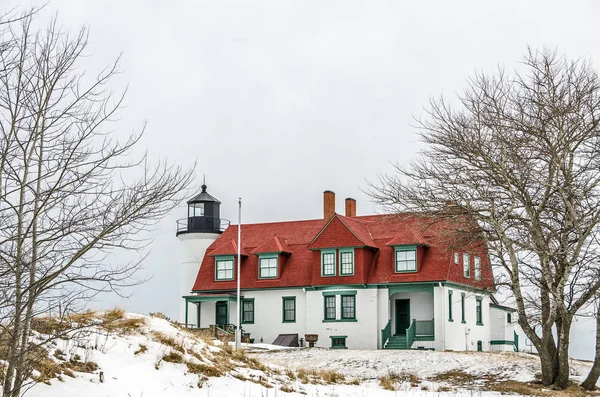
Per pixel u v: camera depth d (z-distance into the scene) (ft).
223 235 192.03
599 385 100.68
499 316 181.47
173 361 68.74
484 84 100.32
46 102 39.52
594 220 90.84
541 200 97.96
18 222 38.45
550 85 95.04
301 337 168.96
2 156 37.42
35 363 42.96
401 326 162.81
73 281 39.29
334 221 168.25
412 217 103.71
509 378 100.89
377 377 103.71
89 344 64.75
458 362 114.32
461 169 98.58
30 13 42.01
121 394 56.59
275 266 175.63
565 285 95.25
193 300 174.81
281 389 71.67
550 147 91.66
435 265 157.99
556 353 97.50
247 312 176.55
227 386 67.31
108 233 39.75
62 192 39.37
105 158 40.57
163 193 41.14
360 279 163.12
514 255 96.84
